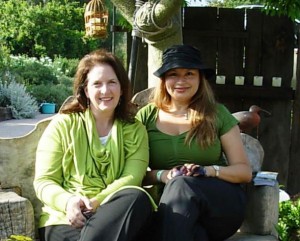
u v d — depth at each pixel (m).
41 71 15.17
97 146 2.89
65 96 14.32
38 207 3.17
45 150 2.88
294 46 5.81
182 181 2.73
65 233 2.70
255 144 3.49
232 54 5.88
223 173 2.85
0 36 18.88
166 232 2.61
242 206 2.88
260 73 5.88
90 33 4.82
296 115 5.84
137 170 2.88
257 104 5.90
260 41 5.84
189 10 5.87
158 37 4.08
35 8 20.39
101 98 2.88
